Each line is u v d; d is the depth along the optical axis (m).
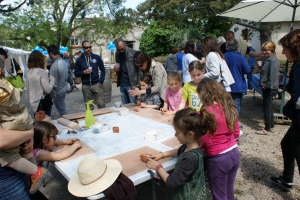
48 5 11.64
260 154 2.85
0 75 1.05
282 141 2.02
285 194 2.06
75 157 1.53
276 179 2.19
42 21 11.69
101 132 2.03
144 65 2.85
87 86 4.14
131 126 2.16
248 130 3.72
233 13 4.34
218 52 2.65
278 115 3.94
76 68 4.14
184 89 2.38
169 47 20.88
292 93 1.56
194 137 1.22
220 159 1.42
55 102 3.62
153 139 1.76
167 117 2.36
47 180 2.52
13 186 1.16
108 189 1.17
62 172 1.39
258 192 2.12
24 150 1.20
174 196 1.30
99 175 1.21
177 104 2.66
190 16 11.59
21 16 11.52
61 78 3.51
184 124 1.20
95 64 4.09
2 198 1.13
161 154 1.47
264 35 9.03
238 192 2.12
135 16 13.46
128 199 1.28
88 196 1.15
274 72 3.19
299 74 1.52
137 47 23.06
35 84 2.86
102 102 4.29
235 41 3.03
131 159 1.46
